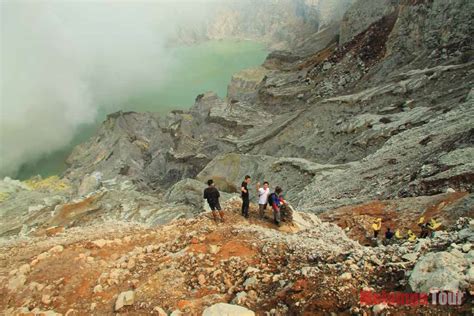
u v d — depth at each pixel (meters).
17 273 12.54
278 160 46.56
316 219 19.00
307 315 8.75
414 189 25.28
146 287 10.96
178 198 46.16
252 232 13.58
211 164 53.88
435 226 16.09
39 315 10.54
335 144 47.97
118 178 72.06
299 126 55.44
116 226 17.77
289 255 11.51
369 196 28.42
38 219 47.84
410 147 32.44
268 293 9.97
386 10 67.19
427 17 56.38
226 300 10.07
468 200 19.52
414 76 48.72
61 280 11.95
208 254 12.27
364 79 62.16
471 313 7.43
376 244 19.95
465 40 51.38
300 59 91.50
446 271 8.25
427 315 7.75
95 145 85.50
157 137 80.50
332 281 9.38
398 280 9.02
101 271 12.23
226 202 18.09
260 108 74.94
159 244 13.70
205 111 80.75
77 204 45.53
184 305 9.88
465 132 28.33
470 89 40.69
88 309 10.66
